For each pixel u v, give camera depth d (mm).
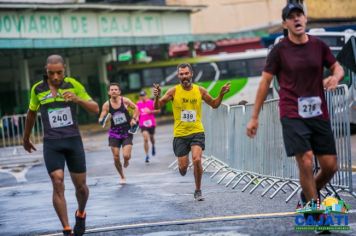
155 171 29922
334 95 16812
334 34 43375
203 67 79312
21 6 62875
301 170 12695
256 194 20047
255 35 76438
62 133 13984
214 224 15047
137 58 81000
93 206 19875
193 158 19422
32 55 69625
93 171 31672
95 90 78688
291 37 12859
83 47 67188
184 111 19750
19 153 47500
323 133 12836
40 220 17984
